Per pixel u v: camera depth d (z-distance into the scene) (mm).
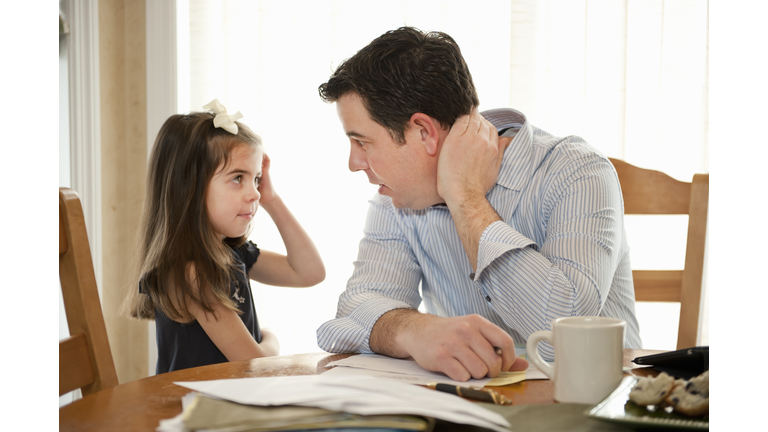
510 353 653
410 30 969
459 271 1083
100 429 491
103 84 2025
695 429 431
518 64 1770
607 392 546
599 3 1756
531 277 822
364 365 714
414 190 993
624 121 1758
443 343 662
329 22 1884
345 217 1882
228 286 1270
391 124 935
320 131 1888
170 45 1983
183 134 1312
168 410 543
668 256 1771
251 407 466
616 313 1041
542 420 485
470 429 473
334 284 1881
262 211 1896
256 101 1931
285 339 1913
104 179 2043
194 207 1279
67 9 1962
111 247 2072
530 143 1053
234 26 1921
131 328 2078
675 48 1721
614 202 960
